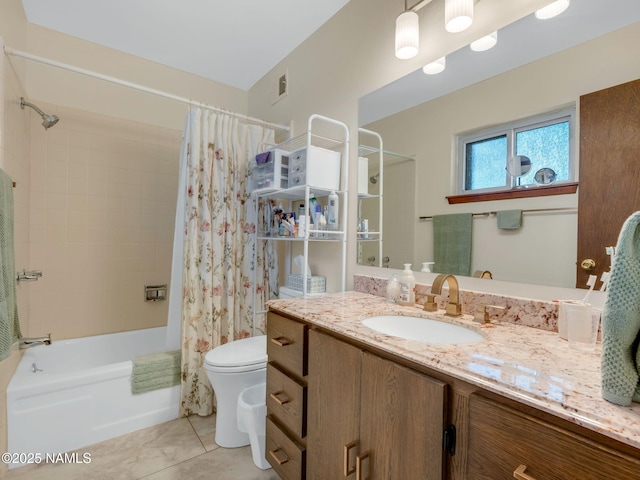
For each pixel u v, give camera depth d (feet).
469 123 4.22
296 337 4.06
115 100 7.86
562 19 3.41
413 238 4.92
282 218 7.04
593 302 3.15
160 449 5.54
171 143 8.63
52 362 7.02
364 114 5.78
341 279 6.28
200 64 8.39
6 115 5.12
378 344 2.97
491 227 4.00
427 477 2.51
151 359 6.31
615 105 3.03
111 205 7.88
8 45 5.51
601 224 3.12
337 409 3.39
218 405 5.70
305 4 6.21
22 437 5.10
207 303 6.72
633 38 2.96
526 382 2.14
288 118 7.87
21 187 6.19
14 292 4.80
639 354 1.84
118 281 8.00
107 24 6.88
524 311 3.59
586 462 1.74
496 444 2.13
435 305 4.21
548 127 3.50
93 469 5.02
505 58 3.86
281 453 4.29
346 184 6.13
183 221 6.76
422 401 2.55
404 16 4.45
